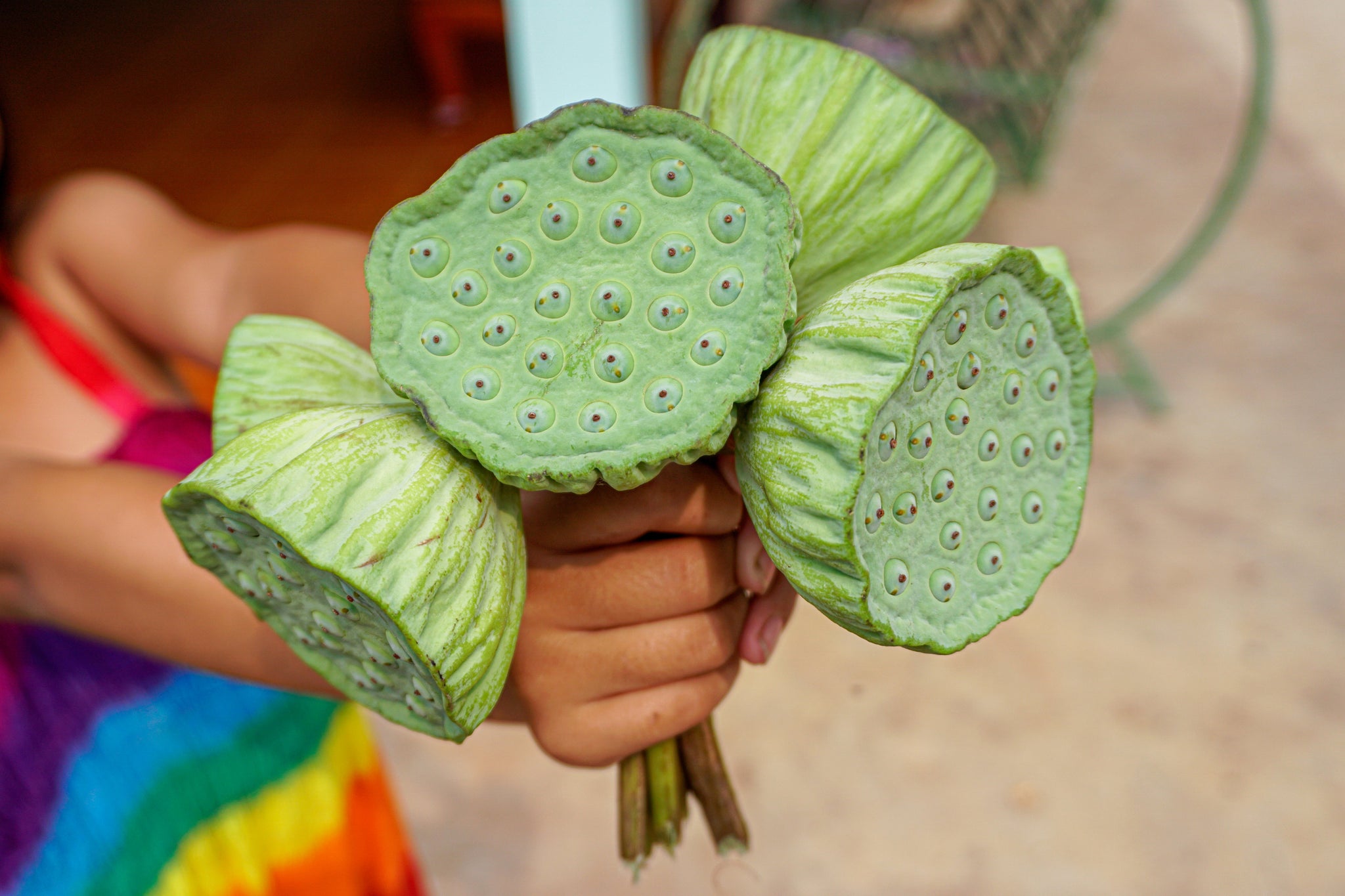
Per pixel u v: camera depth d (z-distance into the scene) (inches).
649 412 14.9
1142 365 84.9
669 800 20.2
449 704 15.1
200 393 43.5
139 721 26.9
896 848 54.7
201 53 116.0
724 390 14.7
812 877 53.7
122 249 30.5
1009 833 55.1
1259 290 95.0
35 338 30.3
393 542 14.4
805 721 60.6
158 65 113.4
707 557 18.0
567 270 15.1
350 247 26.3
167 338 30.5
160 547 21.2
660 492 17.4
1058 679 62.2
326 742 30.4
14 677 25.7
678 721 18.8
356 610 15.1
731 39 17.0
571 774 59.0
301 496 14.4
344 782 31.2
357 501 14.6
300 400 16.6
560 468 14.8
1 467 23.7
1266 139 119.0
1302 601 66.2
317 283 25.1
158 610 21.3
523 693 18.5
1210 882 52.7
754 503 15.4
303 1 127.7
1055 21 85.3
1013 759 58.4
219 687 27.7
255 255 27.8
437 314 15.2
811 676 62.9
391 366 15.1
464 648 14.9
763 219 14.9
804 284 16.6
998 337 15.4
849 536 14.3
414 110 103.0
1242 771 57.2
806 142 16.2
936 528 15.5
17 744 25.6
